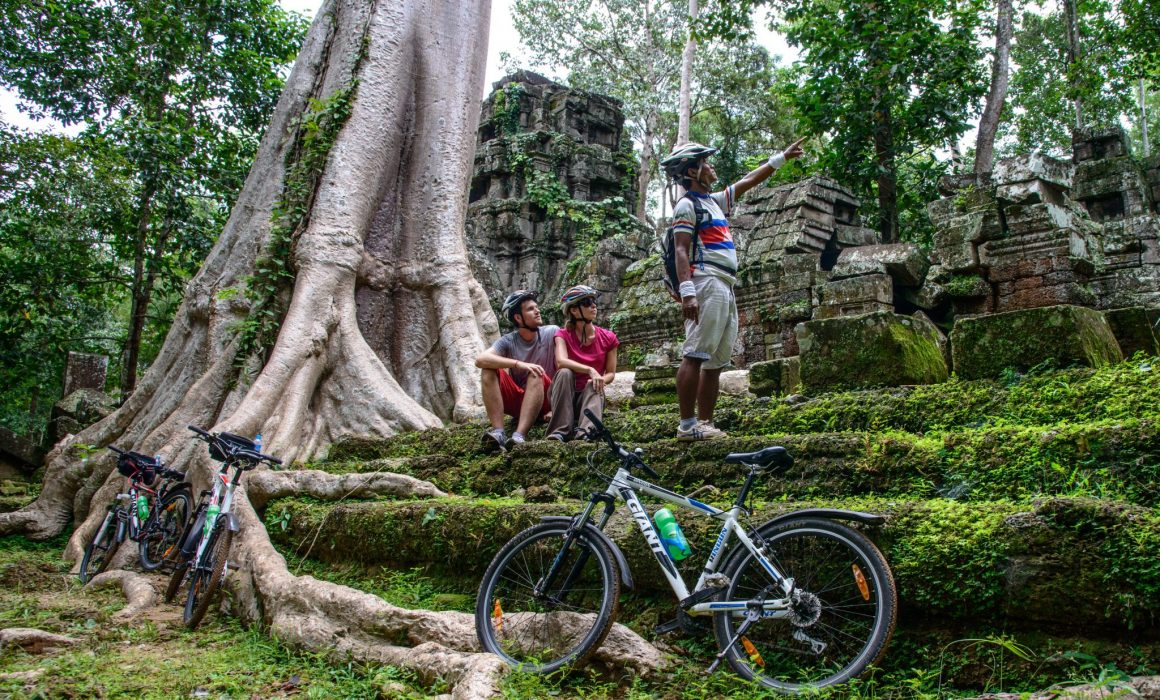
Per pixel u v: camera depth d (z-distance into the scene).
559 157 22.55
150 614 5.56
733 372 7.92
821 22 13.51
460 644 4.02
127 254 16.11
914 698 3.13
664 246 5.19
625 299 15.96
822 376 5.89
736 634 3.47
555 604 3.92
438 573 5.24
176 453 8.00
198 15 15.80
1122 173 11.67
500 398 6.75
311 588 4.76
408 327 9.55
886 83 13.19
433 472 6.76
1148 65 15.87
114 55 15.67
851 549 3.36
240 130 16.42
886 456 4.48
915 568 3.44
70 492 9.15
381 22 10.05
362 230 9.39
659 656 3.73
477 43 10.68
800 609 3.34
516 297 6.81
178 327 9.38
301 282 8.85
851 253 9.05
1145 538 2.99
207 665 4.20
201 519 5.92
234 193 15.77
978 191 8.27
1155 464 3.76
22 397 19.47
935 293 8.35
